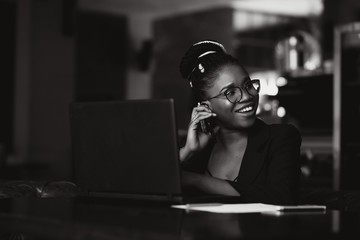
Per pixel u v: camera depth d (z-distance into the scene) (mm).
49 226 1580
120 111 1854
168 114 1763
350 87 5094
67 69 9695
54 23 9570
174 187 1791
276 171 2182
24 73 9328
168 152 1782
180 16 11258
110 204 1930
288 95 5645
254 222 1552
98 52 11102
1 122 9219
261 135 2260
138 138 1830
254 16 11023
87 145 1952
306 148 5504
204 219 1587
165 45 11398
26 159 9297
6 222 1728
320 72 5734
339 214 1777
